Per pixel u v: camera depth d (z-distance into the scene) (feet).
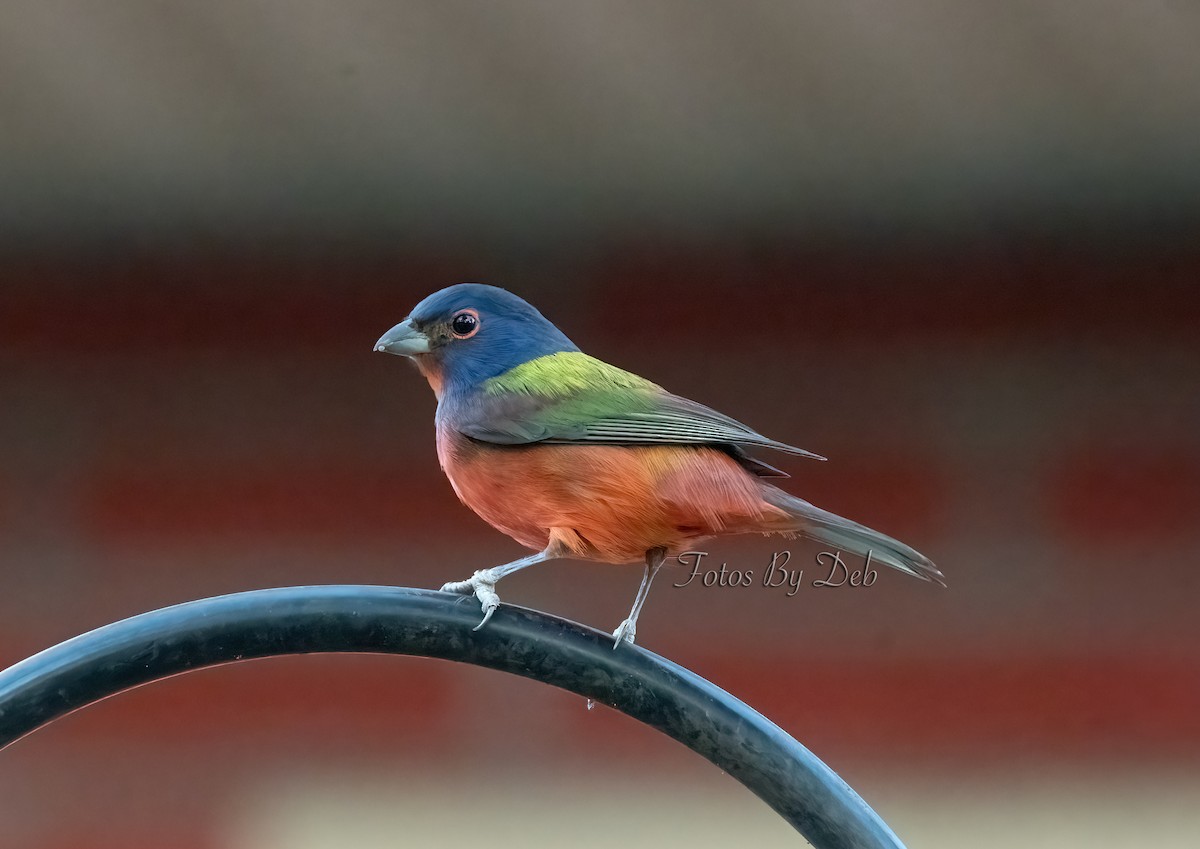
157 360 39.58
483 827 41.86
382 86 32.89
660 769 42.52
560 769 42.27
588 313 38.55
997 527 39.55
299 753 42.16
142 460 40.11
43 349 39.45
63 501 40.11
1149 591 39.55
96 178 33.73
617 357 38.70
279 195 34.19
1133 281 38.37
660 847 42.14
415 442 40.42
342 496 40.63
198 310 39.40
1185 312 38.37
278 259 38.37
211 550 40.34
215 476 40.32
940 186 34.12
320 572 40.52
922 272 38.78
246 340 39.63
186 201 34.55
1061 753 40.11
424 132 33.22
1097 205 34.99
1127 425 39.09
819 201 34.63
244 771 42.16
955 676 40.50
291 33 32.55
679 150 33.42
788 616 41.09
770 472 24.18
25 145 33.04
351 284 38.78
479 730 42.50
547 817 41.98
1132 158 33.53
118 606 40.11
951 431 39.27
